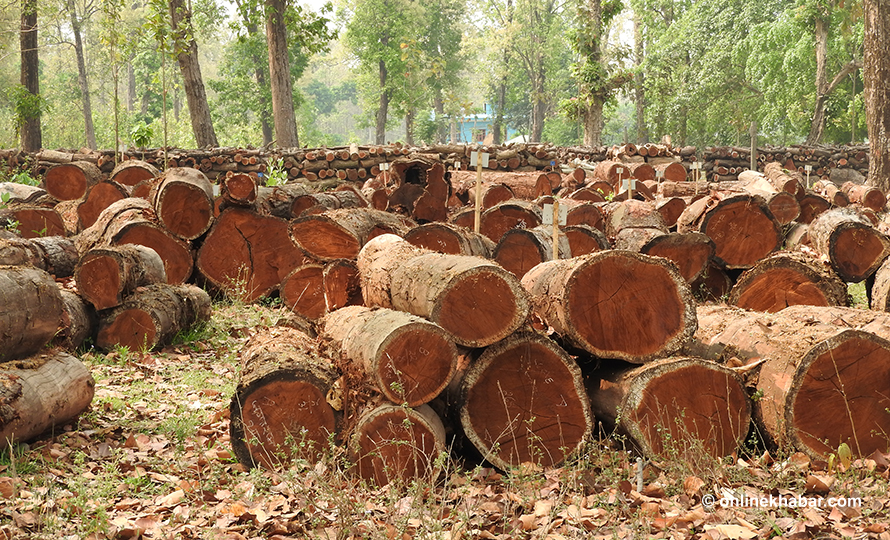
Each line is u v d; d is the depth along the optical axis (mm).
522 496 3713
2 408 4008
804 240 9734
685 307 4238
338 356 4594
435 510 3518
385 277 4984
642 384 4082
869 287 7449
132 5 46906
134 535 3402
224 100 43812
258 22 25203
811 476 3730
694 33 39312
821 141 32281
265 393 4215
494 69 61812
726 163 24750
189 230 8789
